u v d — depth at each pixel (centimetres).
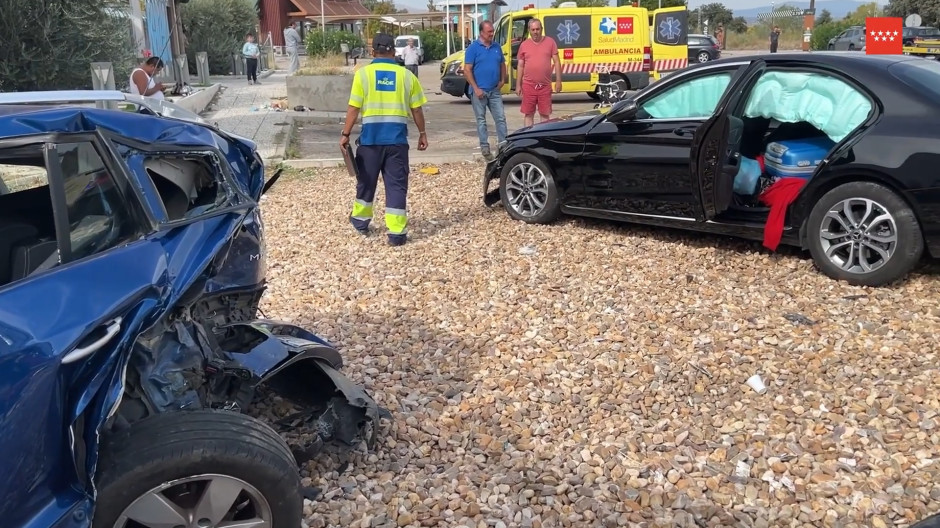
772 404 415
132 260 260
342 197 944
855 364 452
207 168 331
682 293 577
